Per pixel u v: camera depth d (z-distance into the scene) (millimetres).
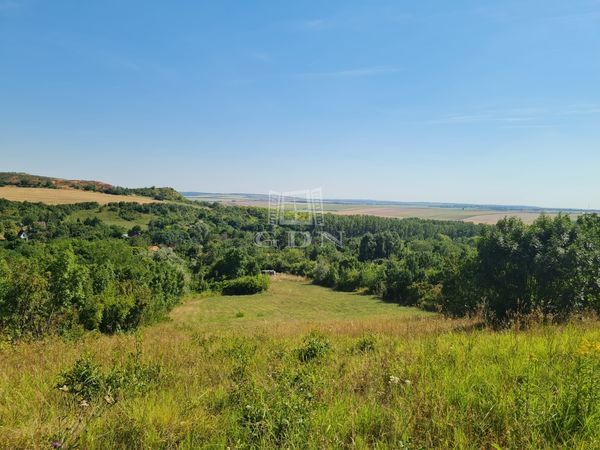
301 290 64375
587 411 2881
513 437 2748
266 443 2859
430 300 36500
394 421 3068
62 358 7637
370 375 4434
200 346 9461
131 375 5160
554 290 11891
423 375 4094
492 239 13539
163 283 42219
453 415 3088
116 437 3170
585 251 11922
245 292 62531
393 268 53781
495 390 3412
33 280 16500
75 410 3877
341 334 11414
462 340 6082
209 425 3312
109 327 20703
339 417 3236
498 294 12938
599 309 11109
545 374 3779
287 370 5012
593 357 3520
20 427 3318
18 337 14219
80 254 42875
